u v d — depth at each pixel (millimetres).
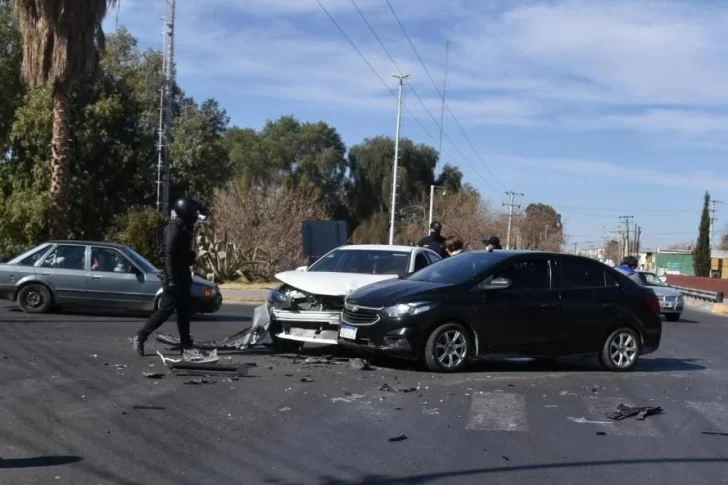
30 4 22906
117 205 37531
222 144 41438
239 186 45250
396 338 10523
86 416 7633
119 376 9555
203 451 6676
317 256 23125
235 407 8242
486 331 10836
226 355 11633
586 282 11625
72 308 16172
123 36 37500
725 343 17859
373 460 6590
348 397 8914
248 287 26016
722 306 36469
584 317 11406
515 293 11086
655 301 12055
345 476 6152
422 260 13211
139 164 37125
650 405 9164
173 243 10883
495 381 10305
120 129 36906
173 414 7855
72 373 9594
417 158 73250
